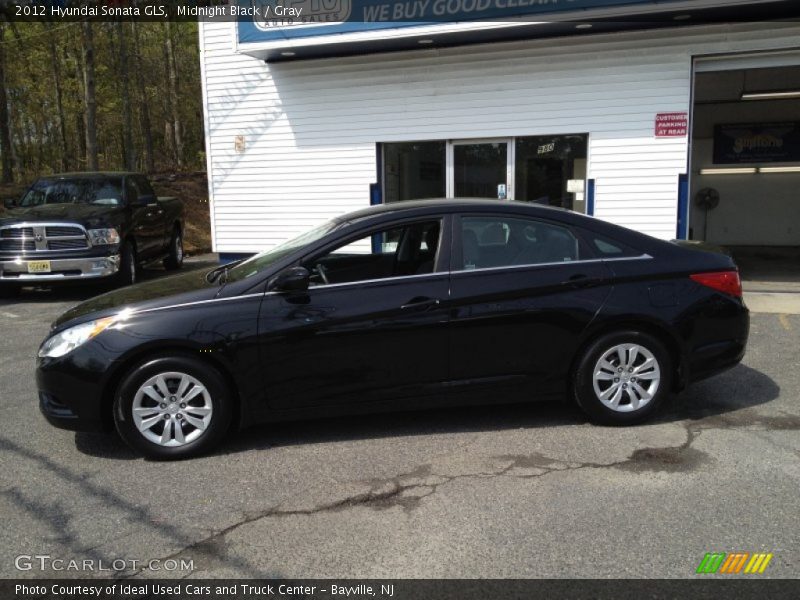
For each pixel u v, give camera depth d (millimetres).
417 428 4820
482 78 10414
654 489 3787
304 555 3201
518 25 9305
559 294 4598
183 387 4332
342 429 4832
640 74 9758
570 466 4113
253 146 11586
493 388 4625
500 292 4531
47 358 4340
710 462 4141
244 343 4309
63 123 29750
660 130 9781
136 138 38688
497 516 3518
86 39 18391
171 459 4344
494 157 10711
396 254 4711
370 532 3395
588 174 10156
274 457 4367
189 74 31875
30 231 10062
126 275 11047
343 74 11023
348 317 4406
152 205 12695
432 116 10727
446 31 9562
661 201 9922
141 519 3584
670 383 4773
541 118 10242
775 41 9227
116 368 4238
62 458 4434
